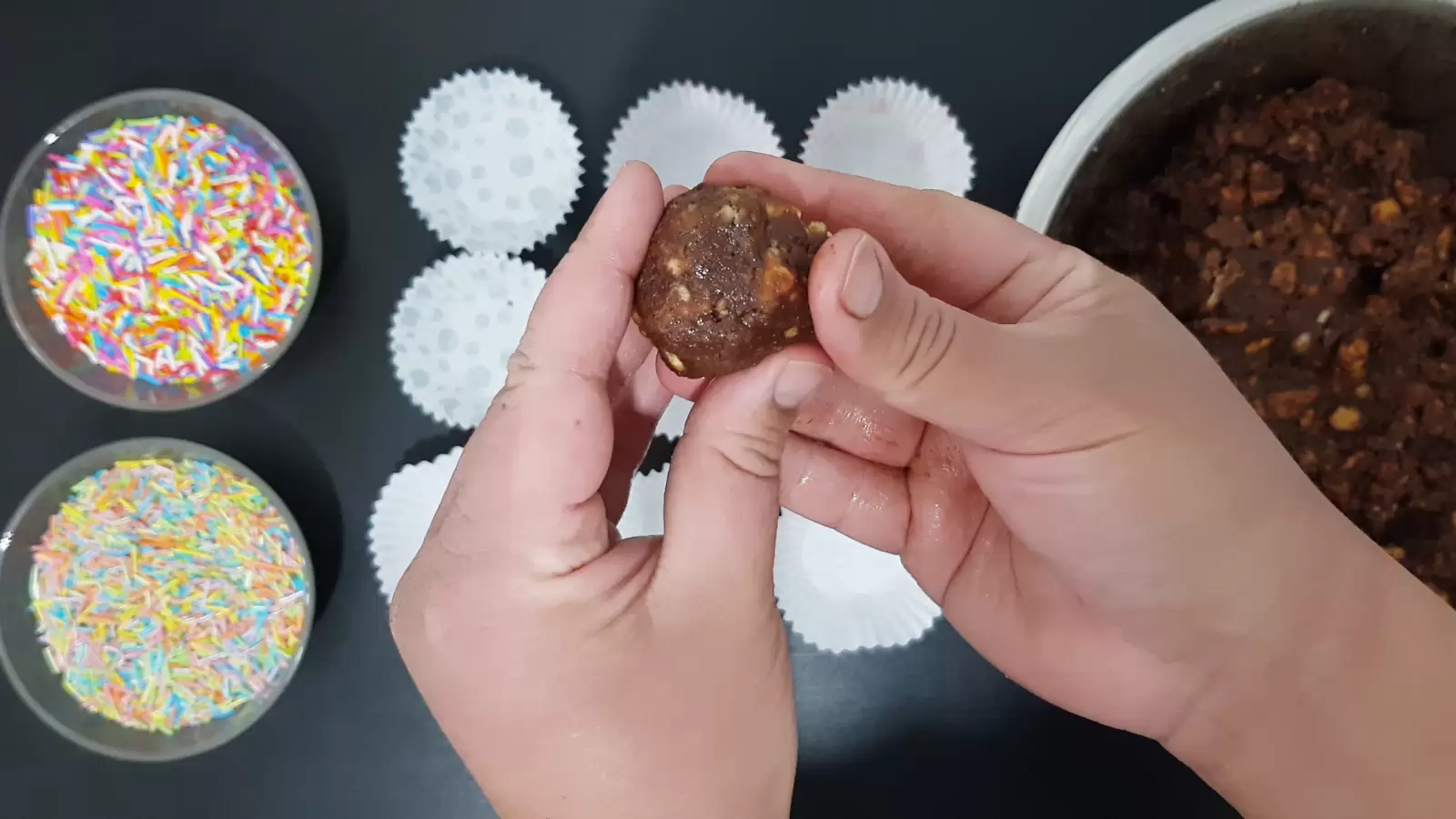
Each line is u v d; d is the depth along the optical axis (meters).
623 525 0.33
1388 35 0.26
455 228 0.34
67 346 0.34
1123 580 0.24
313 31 0.35
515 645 0.21
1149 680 0.26
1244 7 0.25
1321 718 0.24
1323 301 0.28
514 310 0.34
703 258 0.21
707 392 0.23
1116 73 0.25
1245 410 0.24
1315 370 0.28
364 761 0.34
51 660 0.33
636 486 0.33
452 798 0.34
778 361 0.22
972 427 0.22
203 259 0.34
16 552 0.33
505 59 0.35
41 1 0.34
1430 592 0.25
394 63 0.35
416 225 0.35
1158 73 0.25
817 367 0.22
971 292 0.27
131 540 0.34
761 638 0.22
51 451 0.34
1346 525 0.25
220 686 0.33
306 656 0.34
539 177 0.34
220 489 0.34
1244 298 0.28
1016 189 0.35
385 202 0.35
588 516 0.22
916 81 0.35
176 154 0.35
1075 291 0.25
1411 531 0.28
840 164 0.34
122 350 0.34
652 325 0.22
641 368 0.28
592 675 0.21
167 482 0.34
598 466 0.22
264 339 0.34
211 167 0.35
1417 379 0.28
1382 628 0.24
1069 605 0.27
